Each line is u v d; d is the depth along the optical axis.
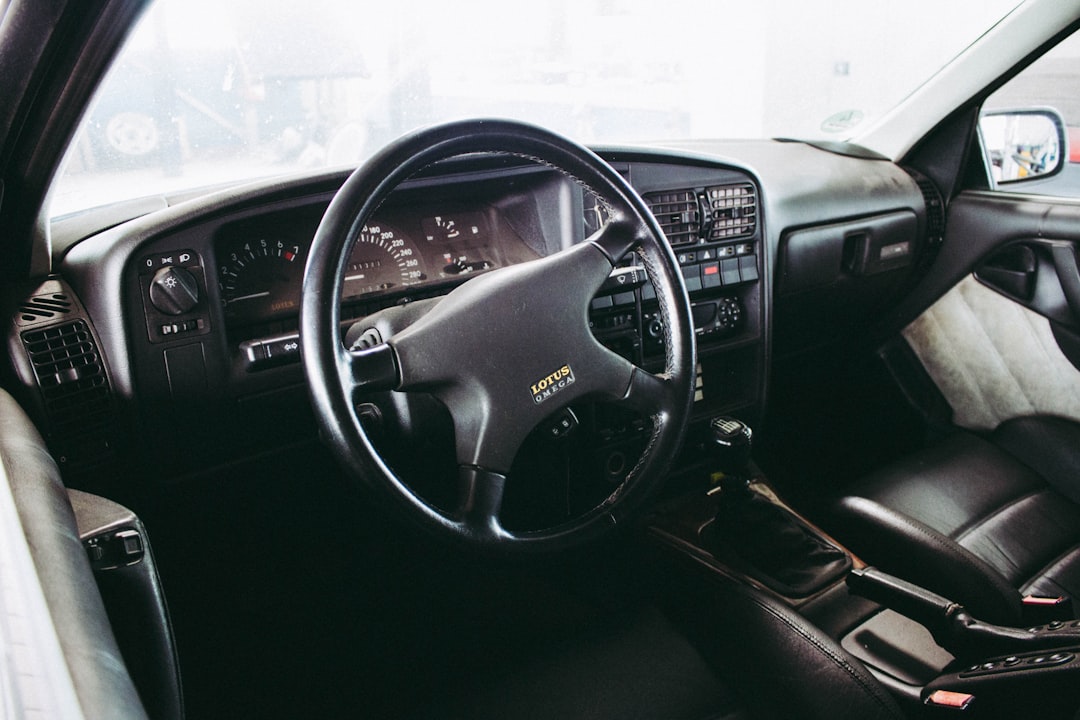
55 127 1.00
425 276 1.43
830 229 1.96
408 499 1.00
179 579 1.42
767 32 4.07
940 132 2.12
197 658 1.52
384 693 1.49
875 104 2.28
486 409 1.06
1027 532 1.63
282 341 1.30
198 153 1.93
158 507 1.31
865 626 1.37
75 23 0.89
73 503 0.95
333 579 1.58
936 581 1.45
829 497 1.67
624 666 1.32
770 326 1.77
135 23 0.92
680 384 1.19
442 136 1.02
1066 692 0.99
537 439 1.31
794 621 1.25
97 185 1.52
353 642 1.61
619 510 1.15
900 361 2.28
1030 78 2.14
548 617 1.65
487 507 1.07
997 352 2.05
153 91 1.74
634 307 1.52
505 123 1.06
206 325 1.26
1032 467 2.01
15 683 0.43
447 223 1.47
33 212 1.10
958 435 1.96
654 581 1.54
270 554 1.49
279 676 1.54
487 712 1.27
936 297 2.17
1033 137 2.20
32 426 1.02
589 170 1.14
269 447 1.36
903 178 2.11
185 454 1.30
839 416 2.37
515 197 1.52
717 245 1.66
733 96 4.21
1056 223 1.87
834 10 4.03
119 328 1.20
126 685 0.47
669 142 2.25
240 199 1.25
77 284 1.21
